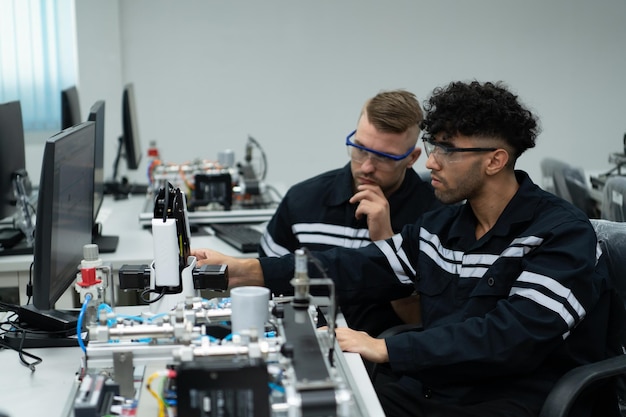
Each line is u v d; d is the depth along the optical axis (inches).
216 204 128.5
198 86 198.7
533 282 65.4
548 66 208.4
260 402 44.9
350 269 78.7
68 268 70.4
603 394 69.1
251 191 136.3
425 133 72.3
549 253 66.7
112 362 52.8
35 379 61.2
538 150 212.4
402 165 87.0
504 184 71.3
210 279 65.4
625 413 73.7
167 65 196.5
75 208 73.2
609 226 75.2
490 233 71.2
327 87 203.3
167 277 63.2
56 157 64.0
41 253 63.4
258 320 55.0
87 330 60.7
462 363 64.9
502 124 68.5
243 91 200.7
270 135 204.1
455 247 74.9
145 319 59.2
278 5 197.3
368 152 84.9
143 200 148.4
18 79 186.7
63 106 125.3
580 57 208.4
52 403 56.7
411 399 72.3
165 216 62.4
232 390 44.7
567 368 68.9
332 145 206.5
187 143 201.3
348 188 91.0
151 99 197.6
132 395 52.4
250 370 44.7
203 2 194.7
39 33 185.9
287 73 201.2
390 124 83.4
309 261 66.2
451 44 204.7
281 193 151.6
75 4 185.8
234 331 55.3
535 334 63.7
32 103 188.2
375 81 204.5
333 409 46.3
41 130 189.6
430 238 77.4
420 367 65.3
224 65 198.5
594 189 157.6
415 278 79.0
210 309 59.1
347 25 200.5
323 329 61.2
